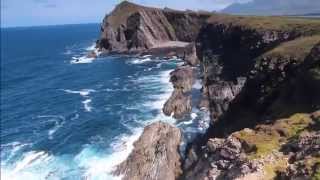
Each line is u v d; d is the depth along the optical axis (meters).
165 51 175.62
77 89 118.19
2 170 62.72
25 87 129.62
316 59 49.97
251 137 38.38
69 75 143.62
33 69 169.38
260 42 91.25
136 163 52.78
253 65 67.56
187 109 77.25
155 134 55.53
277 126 40.12
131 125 76.25
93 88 117.12
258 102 56.78
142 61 158.62
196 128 68.25
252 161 33.41
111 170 56.72
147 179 50.50
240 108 61.75
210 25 153.12
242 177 32.38
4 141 76.75
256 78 61.28
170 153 53.44
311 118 40.69
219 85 81.00
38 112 96.69
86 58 182.75
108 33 192.12
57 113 94.06
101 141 69.94
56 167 61.81
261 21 111.38
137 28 186.38
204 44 148.62
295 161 32.75
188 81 99.38
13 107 103.50
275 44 86.31
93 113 89.31
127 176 52.44
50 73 153.50
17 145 74.00
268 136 38.44
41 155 67.88
